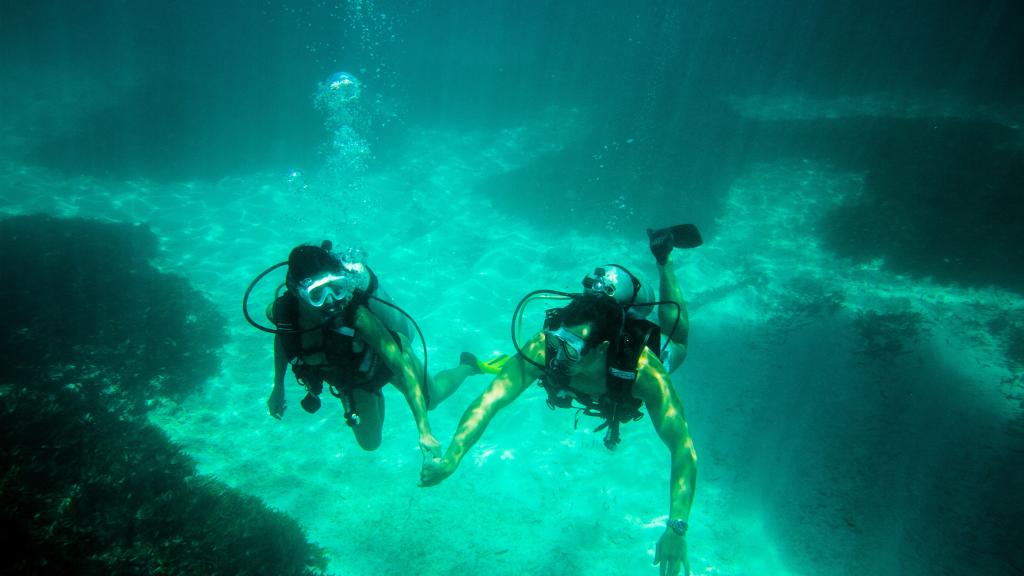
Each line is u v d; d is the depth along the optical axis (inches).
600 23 1373.0
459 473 263.1
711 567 219.6
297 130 746.2
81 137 685.9
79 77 1030.4
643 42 1206.9
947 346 310.2
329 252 113.8
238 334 364.2
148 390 295.0
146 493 181.0
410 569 214.1
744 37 1161.4
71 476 169.3
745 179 563.5
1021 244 390.9
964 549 211.0
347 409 123.0
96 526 155.9
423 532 230.4
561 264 453.4
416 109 876.0
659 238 135.1
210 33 1262.3
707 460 268.5
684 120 708.7
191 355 323.0
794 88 904.3
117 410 263.6
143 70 1066.1
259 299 413.4
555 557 221.6
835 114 763.4
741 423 285.9
